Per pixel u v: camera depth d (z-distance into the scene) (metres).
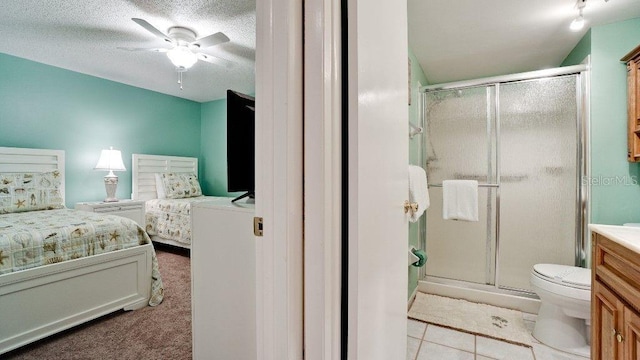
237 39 2.81
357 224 0.76
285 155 0.71
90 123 3.76
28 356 1.66
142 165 4.24
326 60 0.72
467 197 2.37
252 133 1.29
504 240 2.50
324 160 0.71
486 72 3.04
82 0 2.17
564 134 2.28
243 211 1.05
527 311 2.27
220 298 1.13
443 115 2.66
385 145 1.02
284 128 0.71
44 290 1.79
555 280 1.74
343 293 0.81
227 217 1.10
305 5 0.73
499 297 2.37
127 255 2.19
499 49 2.52
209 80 3.98
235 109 1.23
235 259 1.08
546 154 2.34
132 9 2.29
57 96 3.47
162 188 4.23
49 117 3.40
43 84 3.36
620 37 2.06
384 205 1.01
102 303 2.05
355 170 0.75
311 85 0.72
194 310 1.23
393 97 1.12
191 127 5.05
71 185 3.59
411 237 2.44
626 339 0.98
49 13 2.33
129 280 2.21
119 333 1.89
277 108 0.72
